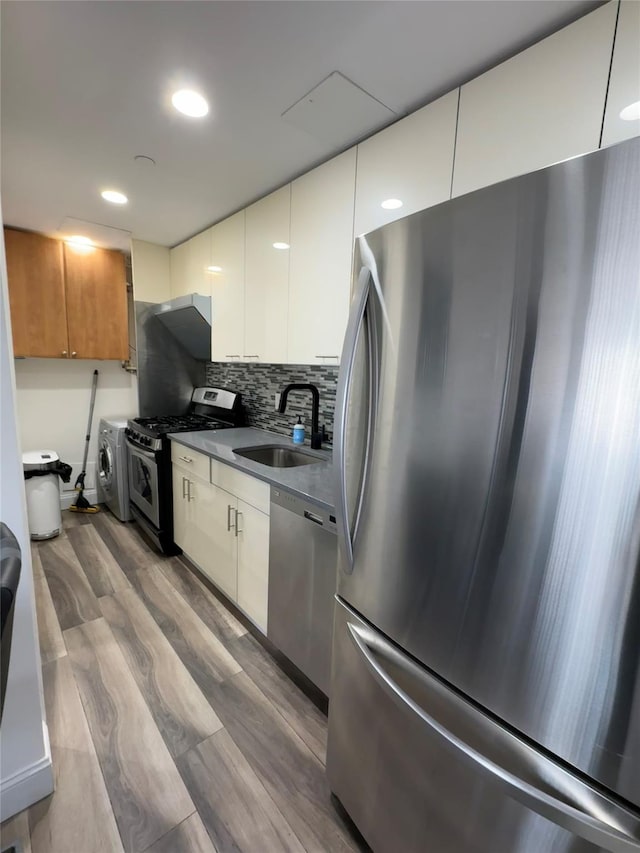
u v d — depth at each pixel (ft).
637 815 1.90
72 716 4.94
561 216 2.00
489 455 2.36
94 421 12.27
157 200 7.66
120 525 10.93
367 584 3.34
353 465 3.46
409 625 2.95
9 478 3.50
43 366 11.29
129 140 5.61
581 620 2.02
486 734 2.44
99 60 4.11
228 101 4.73
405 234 2.81
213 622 6.93
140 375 11.04
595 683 2.00
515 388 2.22
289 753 4.58
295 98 4.63
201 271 9.46
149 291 10.77
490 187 2.28
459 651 2.59
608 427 1.89
